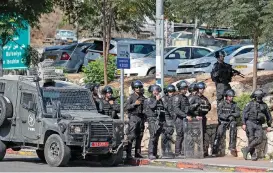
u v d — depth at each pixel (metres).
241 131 51.22
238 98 57.62
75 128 46.25
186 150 50.47
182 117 50.69
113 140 48.06
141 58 83.25
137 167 48.22
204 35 108.06
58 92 49.44
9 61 69.12
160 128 50.19
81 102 50.22
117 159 48.78
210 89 63.41
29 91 49.06
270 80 66.69
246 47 77.38
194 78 71.31
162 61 54.34
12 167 46.25
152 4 74.56
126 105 50.69
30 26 68.31
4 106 49.53
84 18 82.19
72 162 51.66
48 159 46.94
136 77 80.94
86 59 89.81
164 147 51.53
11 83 50.31
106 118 48.22
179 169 46.81
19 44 68.38
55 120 47.25
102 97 52.56
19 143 50.19
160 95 50.66
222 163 46.59
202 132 50.81
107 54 78.31
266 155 49.53
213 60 76.12
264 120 48.38
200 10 61.09
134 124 50.31
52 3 71.94
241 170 44.25
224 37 107.69
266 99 58.00
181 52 82.25
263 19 54.00
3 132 50.53
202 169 46.19
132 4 74.12
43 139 47.47
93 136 46.97
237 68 72.94
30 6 63.94
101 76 78.06
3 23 62.84
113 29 93.00
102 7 78.50
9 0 62.47
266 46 58.41
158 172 44.19
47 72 50.66
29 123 48.62
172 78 75.19
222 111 51.12
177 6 62.34
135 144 51.25
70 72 91.44
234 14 56.16
